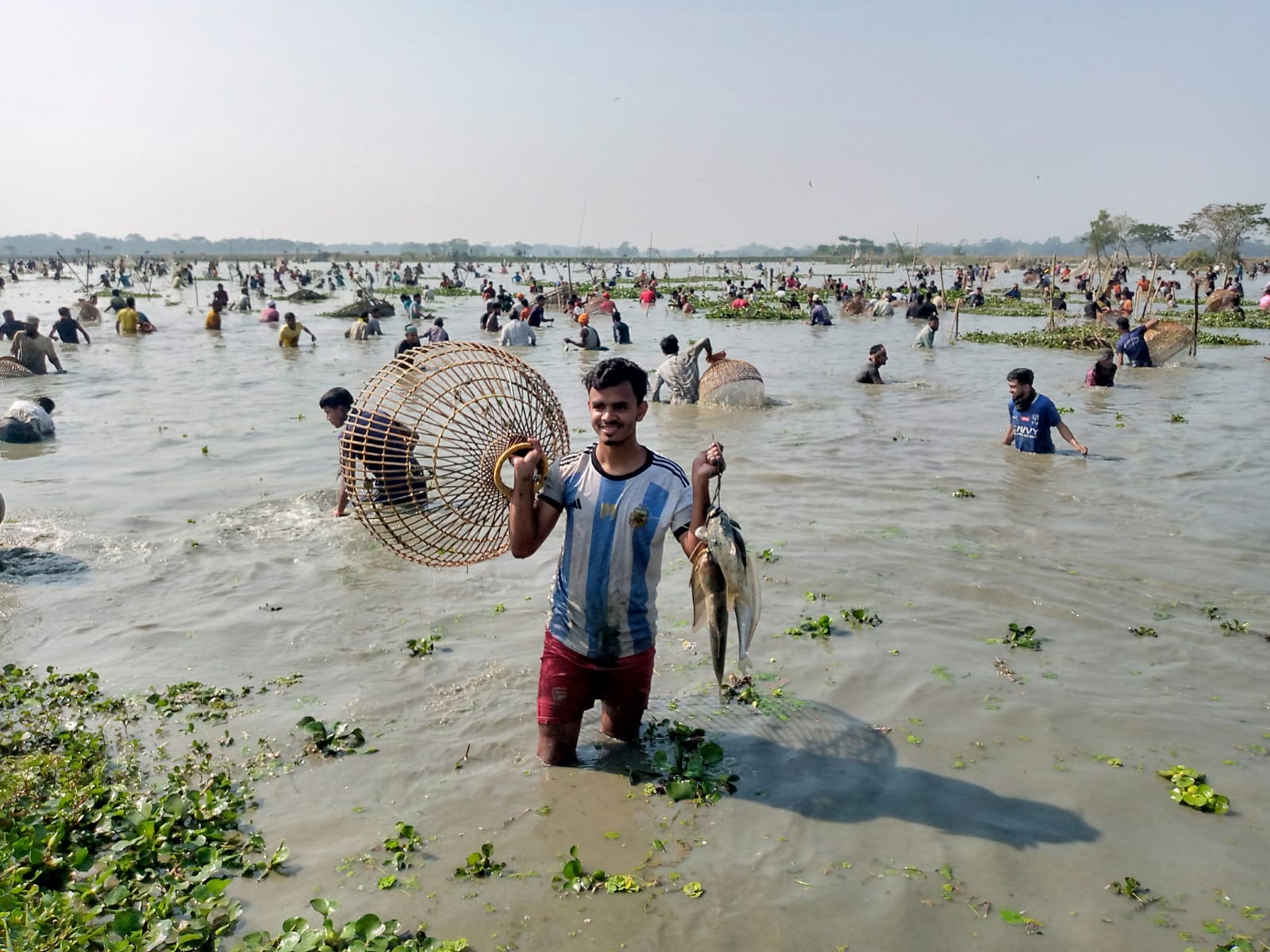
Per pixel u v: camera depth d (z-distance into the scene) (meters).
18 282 69.56
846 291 46.06
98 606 6.84
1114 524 8.77
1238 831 4.14
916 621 6.52
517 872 3.90
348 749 4.88
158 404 15.53
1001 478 10.61
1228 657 5.93
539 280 81.38
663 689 5.57
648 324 34.19
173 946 3.43
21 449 12.02
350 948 3.35
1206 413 14.87
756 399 15.62
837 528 8.70
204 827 4.14
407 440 5.15
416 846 4.08
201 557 7.88
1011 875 3.87
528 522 4.30
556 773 4.67
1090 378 18.05
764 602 6.88
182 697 5.43
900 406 15.66
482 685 5.60
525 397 5.11
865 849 4.05
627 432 4.32
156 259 108.38
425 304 45.81
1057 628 6.41
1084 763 4.71
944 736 4.98
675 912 3.66
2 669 5.82
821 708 5.30
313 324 33.47
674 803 4.40
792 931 3.55
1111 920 3.60
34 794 4.39
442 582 7.35
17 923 3.39
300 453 11.77
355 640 6.27
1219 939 3.49
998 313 38.59
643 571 4.46
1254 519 8.91
